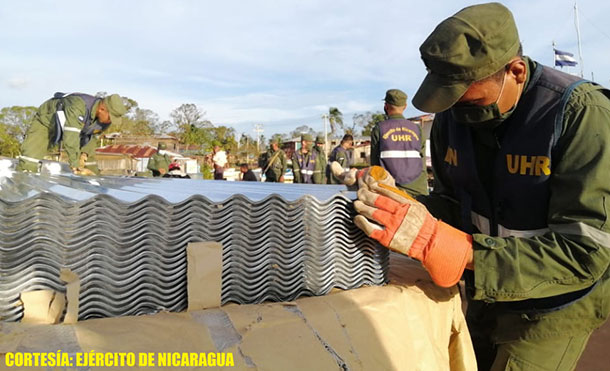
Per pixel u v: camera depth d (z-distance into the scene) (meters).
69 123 3.75
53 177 2.03
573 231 1.09
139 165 26.64
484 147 1.40
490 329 1.52
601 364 2.53
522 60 1.23
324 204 1.17
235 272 1.05
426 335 1.15
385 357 0.99
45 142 3.97
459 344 1.36
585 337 1.31
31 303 0.83
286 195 1.29
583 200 1.09
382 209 1.13
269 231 1.09
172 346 0.81
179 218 0.98
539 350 1.30
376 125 3.88
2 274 0.83
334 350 0.93
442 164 1.66
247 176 9.09
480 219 1.45
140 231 0.93
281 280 1.11
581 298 1.23
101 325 0.83
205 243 0.98
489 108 1.22
